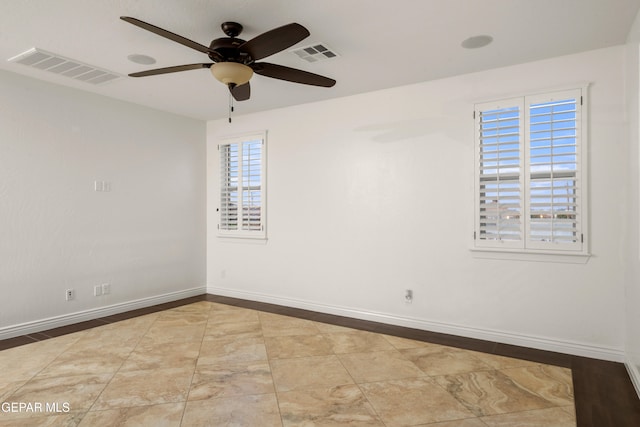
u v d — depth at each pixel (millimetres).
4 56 3139
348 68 3391
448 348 3254
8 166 3486
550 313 3197
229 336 3566
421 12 2439
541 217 3207
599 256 3008
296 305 4613
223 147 5277
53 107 3793
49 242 3771
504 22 2576
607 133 2971
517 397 2404
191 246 5234
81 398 2369
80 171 4020
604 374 2727
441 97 3682
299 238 4594
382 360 2996
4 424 2070
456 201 3607
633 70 2631
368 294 4105
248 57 2469
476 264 3516
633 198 2648
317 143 4445
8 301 3484
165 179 4898
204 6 2357
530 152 3244
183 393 2441
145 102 4480
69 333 3625
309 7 2375
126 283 4457
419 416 2182
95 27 2633
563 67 3129
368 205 4102
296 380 2639
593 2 2326
